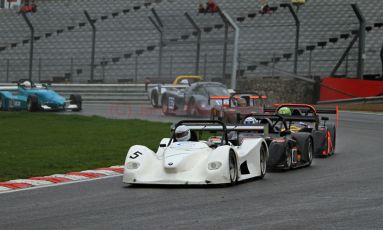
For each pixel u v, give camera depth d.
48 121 82.75
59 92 132.75
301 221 25.52
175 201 31.14
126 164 36.72
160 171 36.22
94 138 65.00
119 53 151.38
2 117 87.56
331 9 148.12
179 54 146.38
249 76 135.62
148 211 28.42
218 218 26.36
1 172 42.88
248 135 44.78
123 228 24.61
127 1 168.75
